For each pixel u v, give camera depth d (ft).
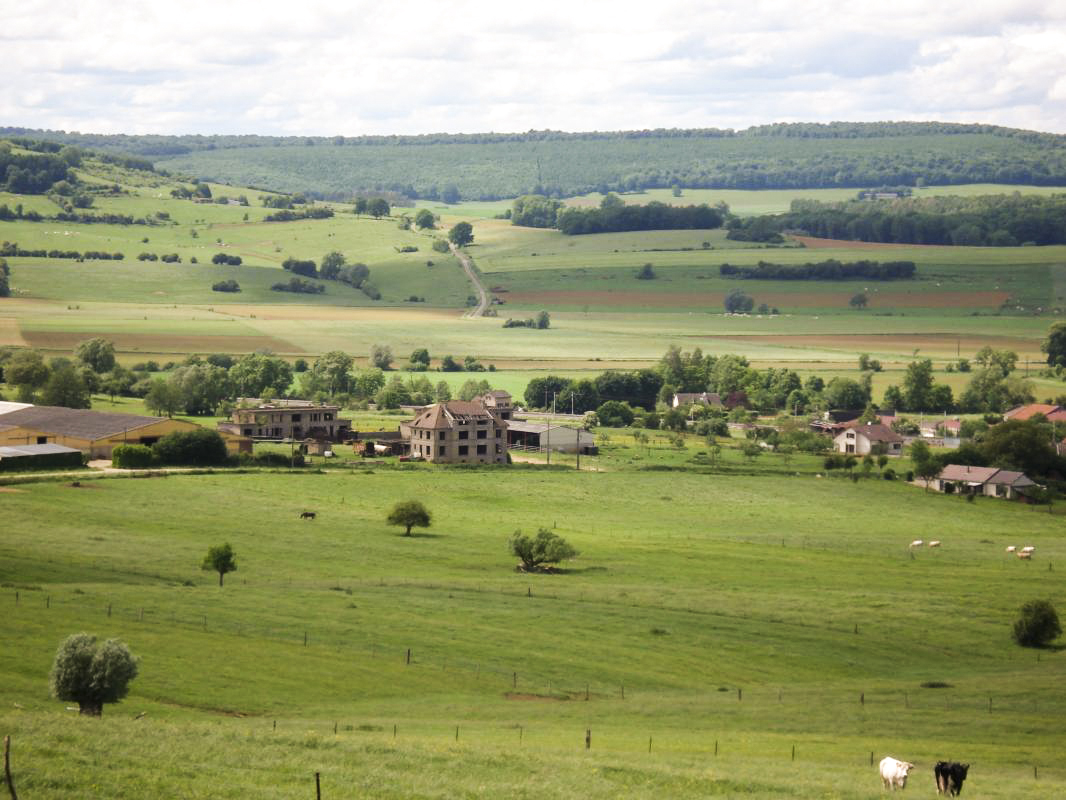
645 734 523.29
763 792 415.23
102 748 402.31
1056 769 494.18
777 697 611.47
